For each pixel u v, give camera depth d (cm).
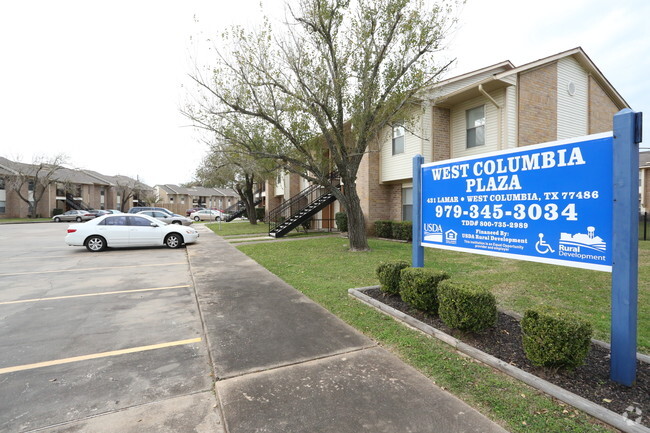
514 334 359
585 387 259
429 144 1249
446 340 352
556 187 311
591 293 545
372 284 624
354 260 883
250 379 289
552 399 251
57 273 796
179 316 479
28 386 290
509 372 285
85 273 795
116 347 373
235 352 342
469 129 1209
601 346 329
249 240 1505
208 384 292
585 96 1289
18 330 426
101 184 5544
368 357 329
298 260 905
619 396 247
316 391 268
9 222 3422
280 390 270
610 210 271
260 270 783
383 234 1436
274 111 1015
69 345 379
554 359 264
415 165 494
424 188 484
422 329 388
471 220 406
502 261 844
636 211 257
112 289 638
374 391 267
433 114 1241
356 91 984
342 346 355
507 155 360
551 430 217
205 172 2523
